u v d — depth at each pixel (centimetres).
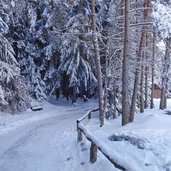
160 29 1931
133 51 2286
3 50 2630
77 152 1284
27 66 3575
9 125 2183
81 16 2834
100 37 2156
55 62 3712
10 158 1300
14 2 2322
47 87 3728
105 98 2330
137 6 2230
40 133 1833
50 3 2814
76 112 3102
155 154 1086
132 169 757
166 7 1939
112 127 1811
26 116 2683
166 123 1678
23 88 2928
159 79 3147
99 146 982
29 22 3369
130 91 2520
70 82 3525
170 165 991
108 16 2655
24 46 3494
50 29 3478
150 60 2469
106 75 2278
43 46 3638
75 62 3481
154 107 3322
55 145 1486
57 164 1180
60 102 3775
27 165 1191
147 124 1631
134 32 2256
